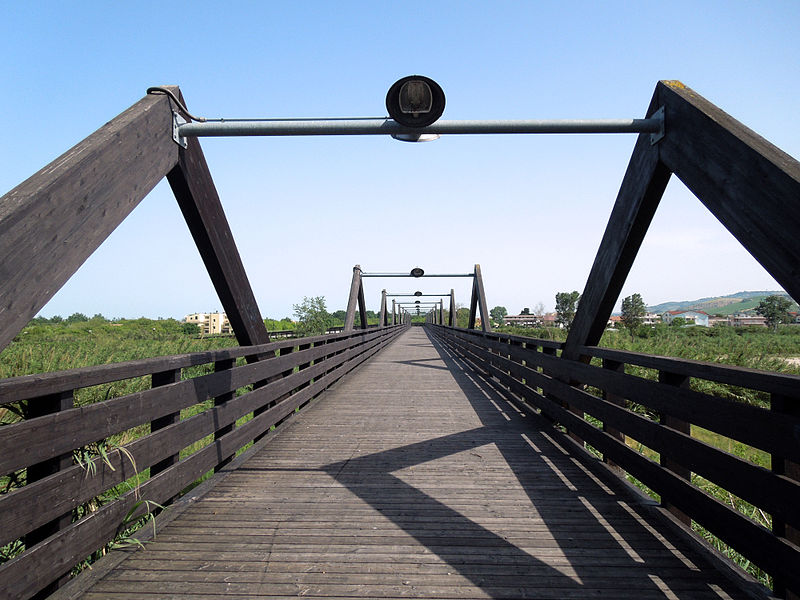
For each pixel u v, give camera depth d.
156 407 2.86
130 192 2.99
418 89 3.21
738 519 2.21
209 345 14.20
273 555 2.56
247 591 2.21
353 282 15.05
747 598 2.14
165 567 2.43
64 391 2.11
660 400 2.94
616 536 2.79
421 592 2.21
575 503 3.32
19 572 1.85
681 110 3.03
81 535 2.23
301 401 6.52
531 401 6.24
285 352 6.12
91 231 2.65
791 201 2.18
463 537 2.79
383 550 2.62
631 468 3.37
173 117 3.48
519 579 2.32
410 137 3.45
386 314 29.47
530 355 6.41
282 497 3.44
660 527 2.92
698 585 2.26
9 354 6.95
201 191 3.95
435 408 6.95
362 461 4.34
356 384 9.49
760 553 2.06
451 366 13.04
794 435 1.88
